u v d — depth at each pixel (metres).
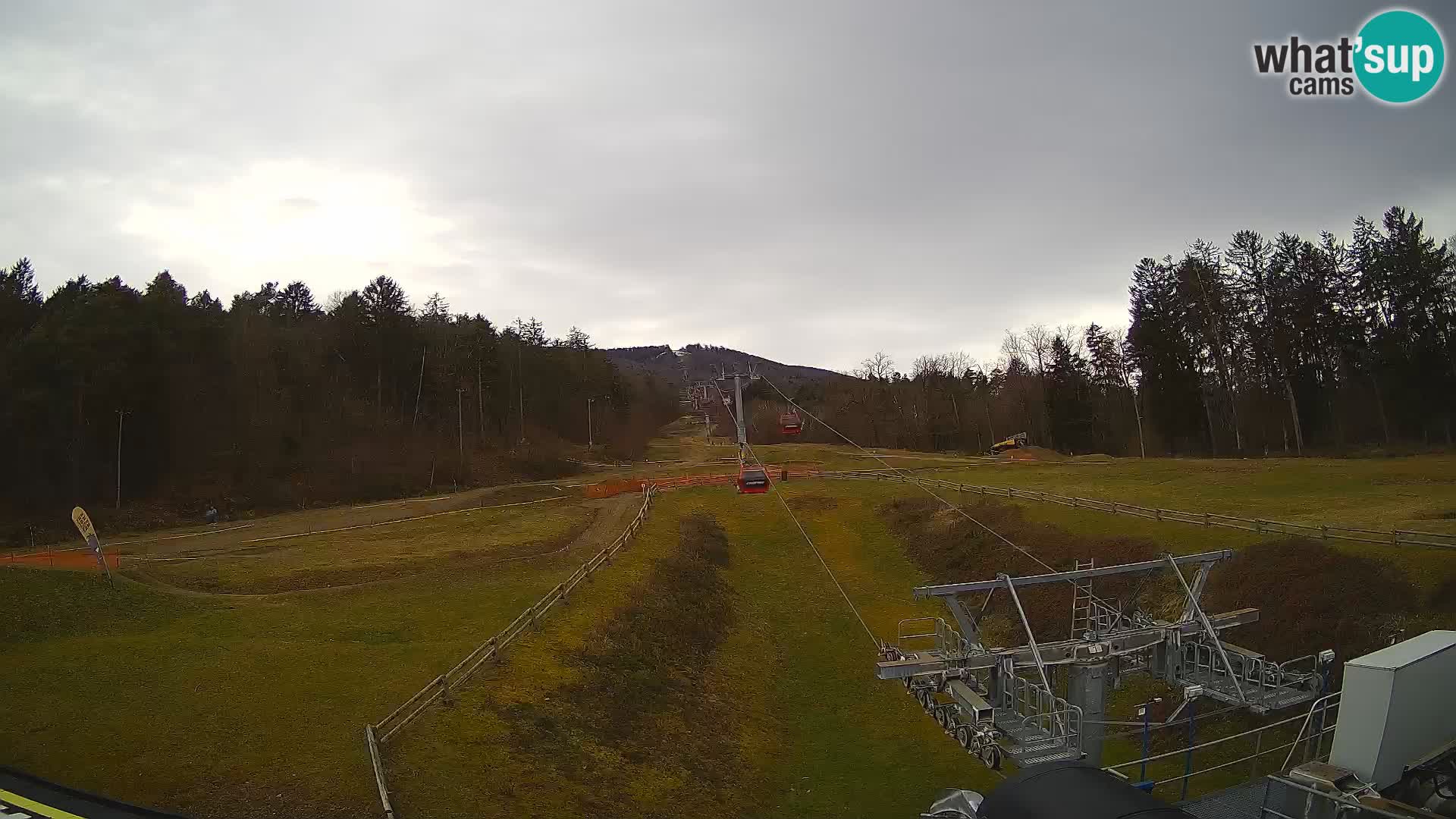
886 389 148.88
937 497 65.50
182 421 75.12
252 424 84.75
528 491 81.81
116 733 23.19
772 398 174.12
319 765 22.06
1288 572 33.19
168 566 43.47
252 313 103.00
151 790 20.47
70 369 66.69
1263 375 95.12
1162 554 39.66
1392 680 13.66
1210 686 22.92
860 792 28.61
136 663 28.58
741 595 50.00
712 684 36.22
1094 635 23.91
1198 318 95.56
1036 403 123.88
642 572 46.53
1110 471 70.56
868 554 57.94
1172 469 67.06
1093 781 12.52
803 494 73.88
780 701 36.78
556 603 38.38
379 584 41.28
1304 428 96.19
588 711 29.02
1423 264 82.00
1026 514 53.28
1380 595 29.36
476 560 47.97
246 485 75.00
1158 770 27.75
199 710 24.97
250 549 50.91
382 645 32.25
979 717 20.25
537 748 25.39
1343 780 13.43
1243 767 26.55
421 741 23.98
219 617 34.62
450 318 135.62
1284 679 23.70
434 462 93.06
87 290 81.06
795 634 44.69
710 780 27.78
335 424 95.31
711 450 134.75
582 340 157.75
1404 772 13.95
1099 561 42.53
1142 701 32.47
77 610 33.84
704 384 167.00
